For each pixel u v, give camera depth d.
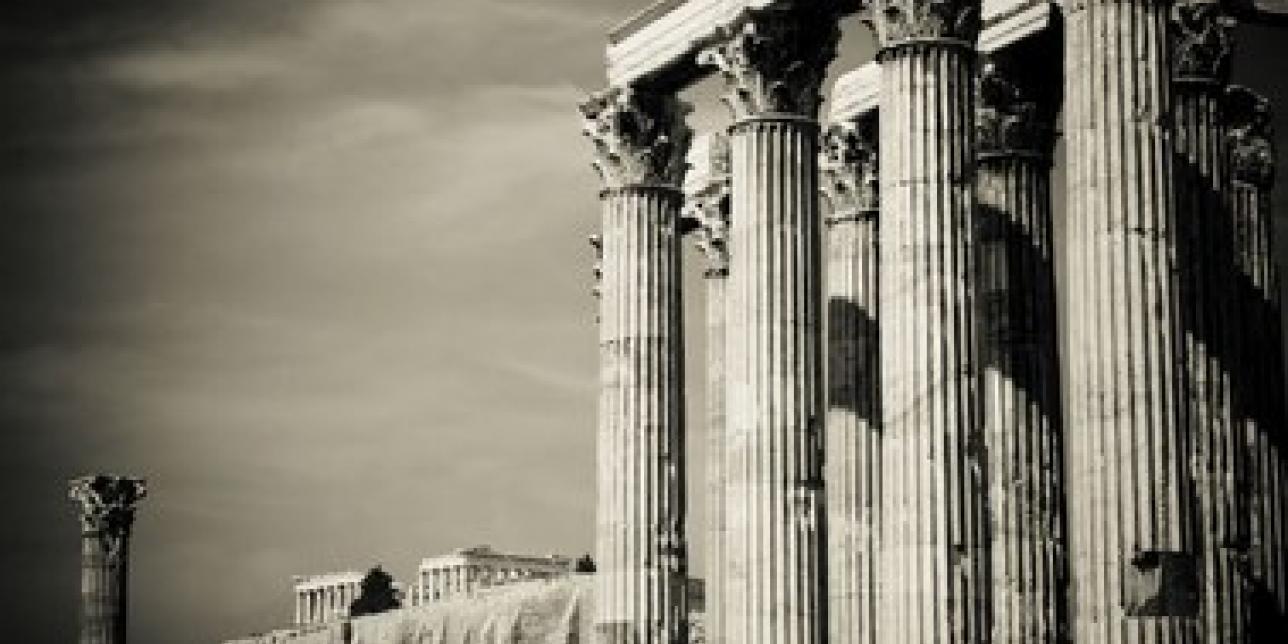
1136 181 31.62
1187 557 30.67
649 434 44.25
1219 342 36.50
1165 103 31.95
